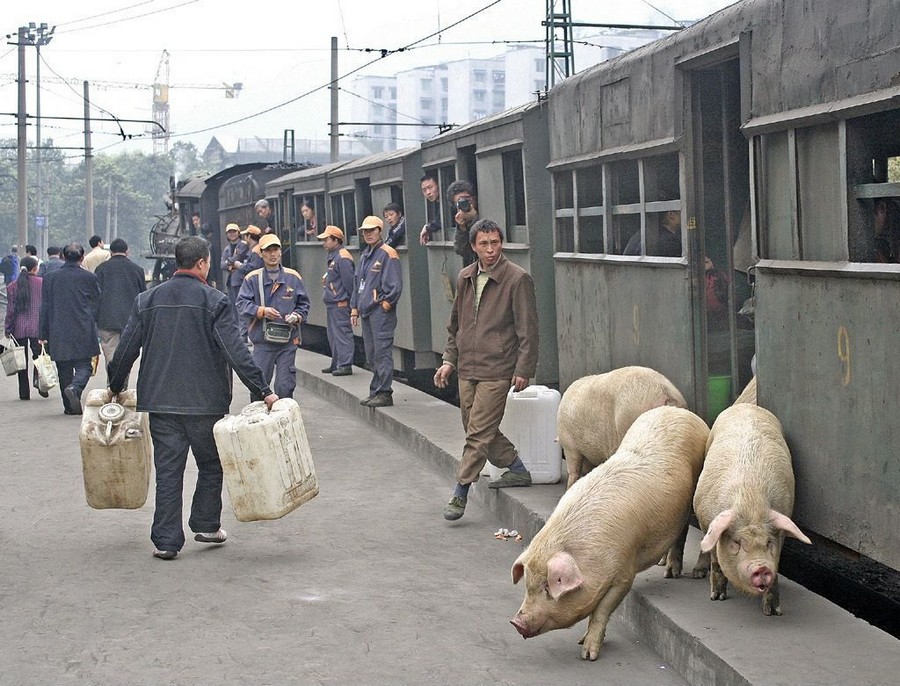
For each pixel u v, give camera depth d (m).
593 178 9.52
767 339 6.48
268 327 12.01
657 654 5.70
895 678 4.72
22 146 43.19
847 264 5.64
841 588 7.00
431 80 174.12
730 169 7.85
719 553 5.44
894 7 5.22
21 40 43.28
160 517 7.56
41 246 77.31
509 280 8.07
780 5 6.24
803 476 6.12
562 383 10.34
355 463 10.90
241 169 26.97
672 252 8.22
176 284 7.59
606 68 9.06
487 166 12.20
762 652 5.04
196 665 5.60
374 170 16.64
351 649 5.82
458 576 7.13
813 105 5.92
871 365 5.48
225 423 7.32
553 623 5.42
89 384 17.33
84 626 6.20
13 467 10.82
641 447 5.96
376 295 12.89
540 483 8.73
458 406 13.75
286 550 7.79
